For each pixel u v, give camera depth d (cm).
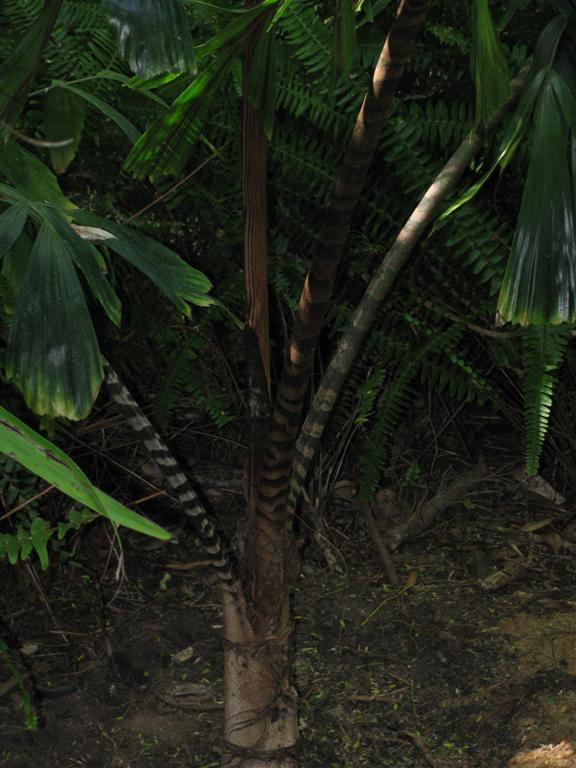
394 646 236
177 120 158
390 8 227
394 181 237
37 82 225
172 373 249
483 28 149
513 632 238
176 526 277
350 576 263
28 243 151
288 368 165
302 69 228
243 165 173
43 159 231
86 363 119
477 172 230
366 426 289
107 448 275
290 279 242
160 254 142
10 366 118
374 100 140
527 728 204
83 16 226
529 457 228
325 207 240
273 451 173
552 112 153
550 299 150
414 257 243
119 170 241
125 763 201
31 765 200
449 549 275
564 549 273
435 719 213
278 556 184
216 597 255
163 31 110
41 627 240
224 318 251
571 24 163
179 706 219
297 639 238
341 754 205
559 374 265
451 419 301
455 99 241
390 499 289
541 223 150
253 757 188
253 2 164
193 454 296
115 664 229
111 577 260
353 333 176
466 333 264
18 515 232
